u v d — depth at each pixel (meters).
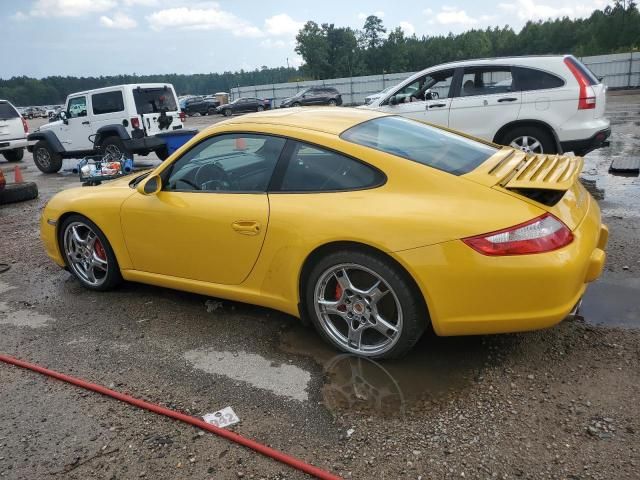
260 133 3.33
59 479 2.33
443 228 2.65
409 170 2.88
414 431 2.47
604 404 2.55
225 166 3.45
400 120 3.75
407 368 2.98
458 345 3.17
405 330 2.86
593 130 6.98
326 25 89.81
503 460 2.26
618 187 6.82
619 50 55.41
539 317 2.62
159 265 3.82
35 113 76.56
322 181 3.07
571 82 6.99
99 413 2.79
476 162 3.12
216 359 3.23
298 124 3.31
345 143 3.07
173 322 3.75
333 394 2.79
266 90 52.28
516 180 2.78
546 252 2.55
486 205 2.67
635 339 3.09
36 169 13.95
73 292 4.45
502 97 7.34
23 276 4.97
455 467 2.24
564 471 2.17
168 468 2.36
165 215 3.61
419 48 93.50
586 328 3.25
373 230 2.77
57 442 2.58
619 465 2.18
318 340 3.36
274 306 3.34
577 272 2.61
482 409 2.59
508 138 7.42
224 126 3.52
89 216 4.06
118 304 4.12
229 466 2.35
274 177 3.23
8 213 7.99
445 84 7.87
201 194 3.52
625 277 3.95
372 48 93.75
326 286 3.10
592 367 2.85
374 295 2.92
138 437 2.57
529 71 7.23
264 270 3.27
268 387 2.90
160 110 12.12
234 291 3.47
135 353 3.37
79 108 12.07
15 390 3.06
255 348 3.33
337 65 89.88
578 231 2.73
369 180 2.96
